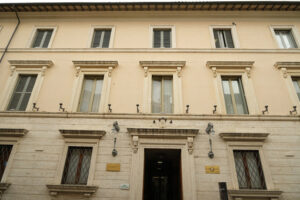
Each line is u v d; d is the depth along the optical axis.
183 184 6.68
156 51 9.46
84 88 8.80
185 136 7.27
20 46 9.91
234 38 9.91
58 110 8.09
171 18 10.59
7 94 8.46
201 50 9.42
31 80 9.03
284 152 7.10
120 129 7.57
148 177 8.65
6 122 7.75
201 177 6.76
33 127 7.67
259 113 7.85
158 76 8.96
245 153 7.28
